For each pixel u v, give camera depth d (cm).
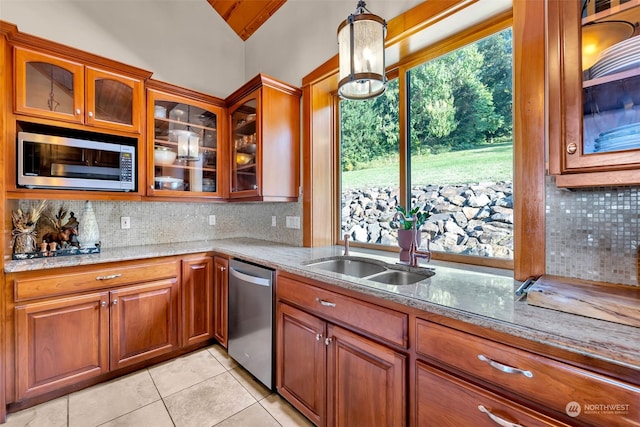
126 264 199
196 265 234
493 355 87
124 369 203
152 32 263
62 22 218
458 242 172
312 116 238
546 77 110
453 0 147
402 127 197
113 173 206
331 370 140
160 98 235
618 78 87
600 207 111
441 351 100
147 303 208
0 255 157
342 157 248
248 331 196
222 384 192
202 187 266
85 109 193
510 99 152
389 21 176
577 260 116
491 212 159
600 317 83
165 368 211
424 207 188
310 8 238
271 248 233
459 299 105
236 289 209
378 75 131
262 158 228
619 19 89
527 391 81
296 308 162
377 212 220
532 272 126
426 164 187
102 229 235
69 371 177
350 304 131
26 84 173
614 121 90
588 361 71
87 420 158
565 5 95
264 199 229
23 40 170
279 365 174
